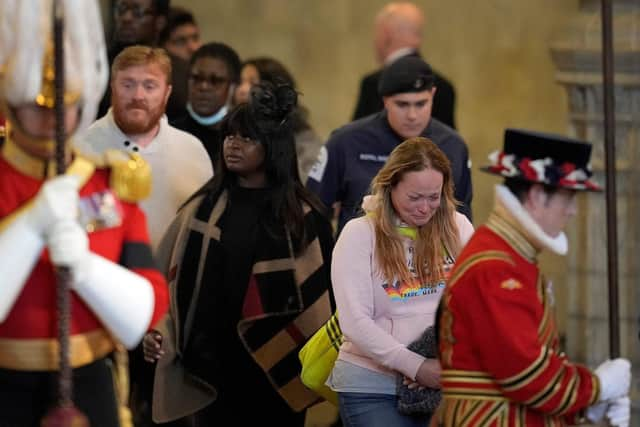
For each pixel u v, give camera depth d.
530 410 9.57
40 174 9.14
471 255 9.53
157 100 13.76
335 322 11.97
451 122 18.12
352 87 22.80
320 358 12.02
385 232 11.44
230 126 13.07
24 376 9.13
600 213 16.64
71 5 9.02
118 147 13.80
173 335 13.23
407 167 11.30
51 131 9.05
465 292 9.46
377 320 11.52
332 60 22.86
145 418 14.02
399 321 11.48
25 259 8.70
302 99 22.78
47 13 8.98
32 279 9.06
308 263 13.16
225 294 13.17
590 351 16.81
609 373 9.63
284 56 22.80
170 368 13.28
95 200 9.14
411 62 14.68
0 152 9.27
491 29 22.30
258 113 13.02
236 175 13.27
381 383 11.54
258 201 13.19
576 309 16.94
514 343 9.33
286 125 13.09
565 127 22.12
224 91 15.80
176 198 13.96
